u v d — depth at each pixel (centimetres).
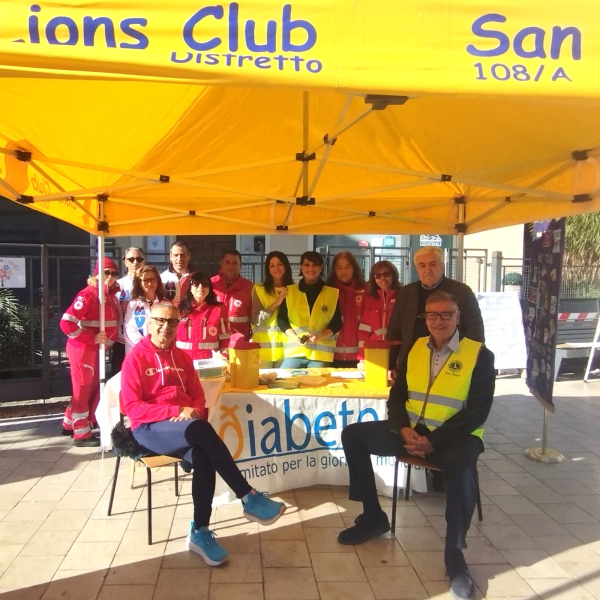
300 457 399
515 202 449
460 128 331
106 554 318
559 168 377
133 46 160
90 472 444
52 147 349
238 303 541
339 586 288
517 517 373
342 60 167
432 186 491
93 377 514
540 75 172
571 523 364
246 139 355
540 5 172
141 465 458
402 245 1091
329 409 396
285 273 514
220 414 382
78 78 165
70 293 698
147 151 366
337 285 530
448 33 170
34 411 629
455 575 284
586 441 545
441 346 329
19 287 663
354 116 319
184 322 462
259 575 297
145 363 339
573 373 884
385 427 343
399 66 168
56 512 372
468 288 387
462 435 311
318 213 530
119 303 543
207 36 163
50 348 688
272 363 521
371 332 493
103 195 483
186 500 391
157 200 502
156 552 320
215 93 288
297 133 349
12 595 278
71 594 279
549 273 477
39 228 1041
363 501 335
